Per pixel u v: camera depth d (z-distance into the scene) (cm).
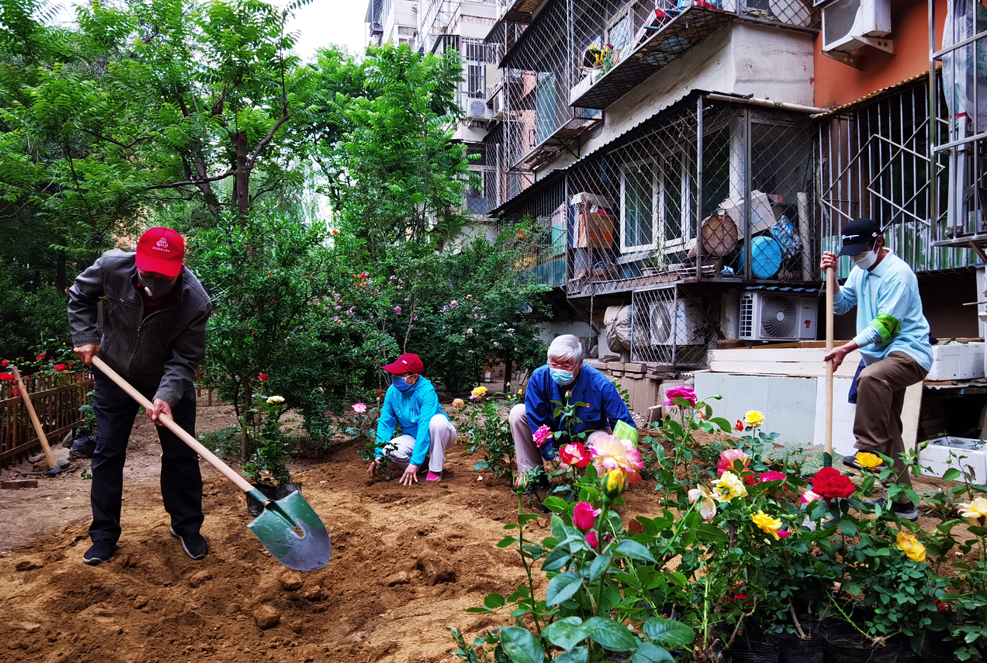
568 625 132
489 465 505
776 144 882
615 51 1170
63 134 953
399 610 306
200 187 1066
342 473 562
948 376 556
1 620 279
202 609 306
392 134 1362
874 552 219
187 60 982
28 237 1623
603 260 1143
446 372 1115
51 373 714
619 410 430
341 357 719
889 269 426
